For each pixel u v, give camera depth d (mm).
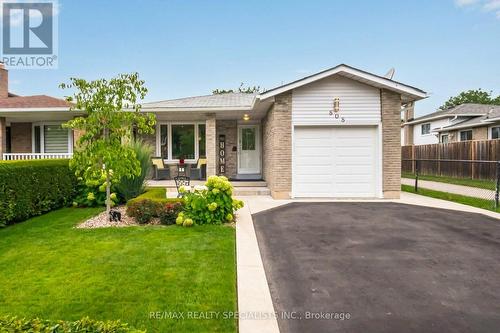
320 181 10562
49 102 13406
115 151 6805
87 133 6738
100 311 3090
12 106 12594
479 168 15789
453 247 5184
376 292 3594
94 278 3852
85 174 7055
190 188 7566
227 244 5230
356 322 2984
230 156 15008
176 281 3777
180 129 14664
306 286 3756
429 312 3158
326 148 10539
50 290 3535
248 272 4125
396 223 6809
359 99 10336
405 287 3719
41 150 14703
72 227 6465
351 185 10555
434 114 26938
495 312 3158
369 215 7629
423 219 7176
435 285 3770
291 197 10375
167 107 12094
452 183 15031
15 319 2260
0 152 13258
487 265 4398
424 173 20641
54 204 8219
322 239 5656
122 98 6840
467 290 3641
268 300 3391
